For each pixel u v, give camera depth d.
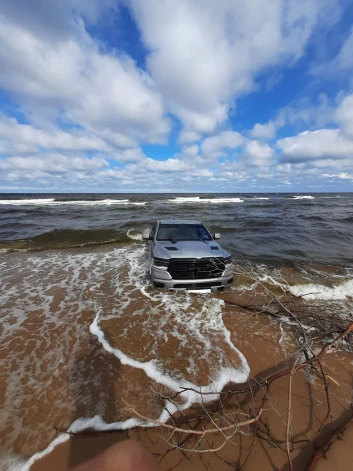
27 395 2.27
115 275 5.82
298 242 9.91
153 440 1.90
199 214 21.31
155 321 3.69
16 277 5.67
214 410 2.16
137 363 2.76
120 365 2.72
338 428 2.00
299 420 2.09
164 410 2.16
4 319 3.73
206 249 4.61
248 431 1.98
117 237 10.82
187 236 5.45
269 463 1.76
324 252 8.35
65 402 2.21
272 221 16.23
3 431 1.92
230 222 15.89
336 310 4.18
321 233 11.91
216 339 3.25
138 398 2.28
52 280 5.48
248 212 23.58
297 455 1.81
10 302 4.33
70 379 2.49
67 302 4.34
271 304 4.35
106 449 1.82
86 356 2.86
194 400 2.27
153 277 4.36
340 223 15.55
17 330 3.41
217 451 1.84
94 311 4.00
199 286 4.32
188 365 2.74
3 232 12.02
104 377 2.53
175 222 6.04
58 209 25.19
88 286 5.10
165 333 3.38
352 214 21.88
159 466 1.72
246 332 3.43
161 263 4.33
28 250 8.57
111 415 2.09
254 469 1.72
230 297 4.61
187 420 2.06
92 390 2.35
